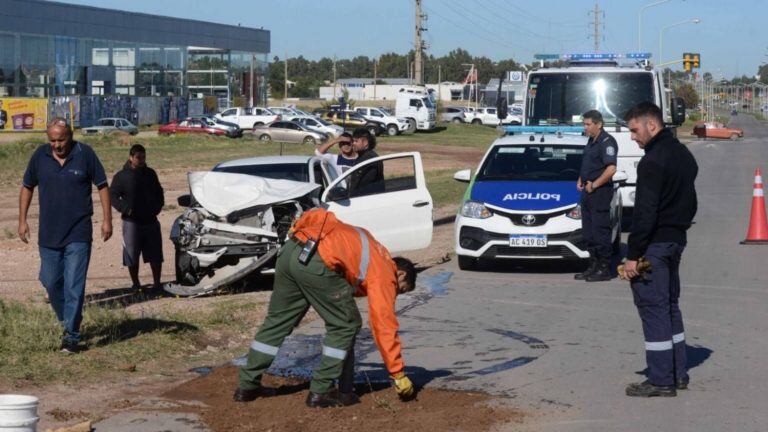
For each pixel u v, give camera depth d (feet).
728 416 21.21
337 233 21.48
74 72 255.09
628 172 60.13
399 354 22.04
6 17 233.55
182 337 28.94
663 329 22.68
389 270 21.81
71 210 26.84
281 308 22.26
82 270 26.89
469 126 265.75
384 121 225.97
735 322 31.71
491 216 42.37
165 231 63.82
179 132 209.56
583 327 31.30
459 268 44.32
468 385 24.20
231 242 39.19
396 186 41.65
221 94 327.26
